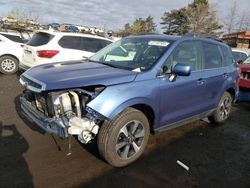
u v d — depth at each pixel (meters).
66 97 3.27
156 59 3.99
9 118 4.99
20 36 11.35
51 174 3.31
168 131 5.07
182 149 4.32
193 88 4.47
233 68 5.84
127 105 3.38
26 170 3.34
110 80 3.37
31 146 3.95
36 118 3.46
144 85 3.62
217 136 5.06
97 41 8.70
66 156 3.75
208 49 5.09
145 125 3.73
